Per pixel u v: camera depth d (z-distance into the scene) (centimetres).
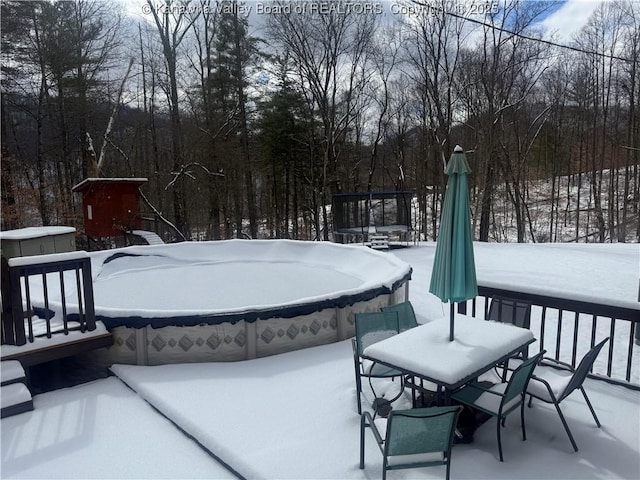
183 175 1941
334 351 528
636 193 2384
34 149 1986
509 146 2459
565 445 303
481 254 1396
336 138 2273
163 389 425
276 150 2420
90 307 486
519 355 416
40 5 1736
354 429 340
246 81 2214
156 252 1058
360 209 1695
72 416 387
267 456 304
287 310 523
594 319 388
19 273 436
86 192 1512
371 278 812
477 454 298
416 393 376
